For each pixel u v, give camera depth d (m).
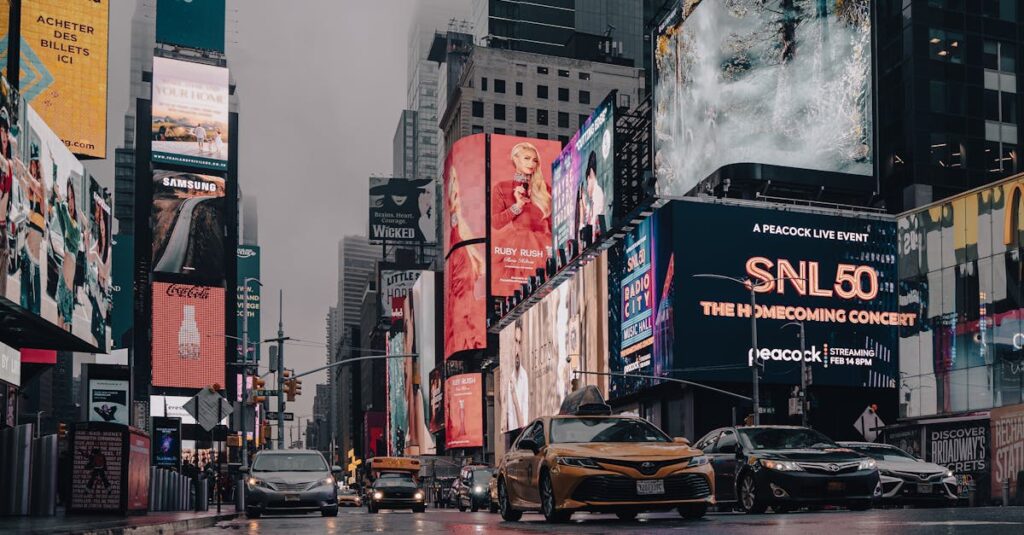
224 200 154.75
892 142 81.75
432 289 147.75
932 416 63.38
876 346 67.38
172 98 153.25
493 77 146.62
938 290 63.72
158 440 49.03
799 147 70.50
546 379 89.00
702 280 66.06
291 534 15.86
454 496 59.12
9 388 45.94
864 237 67.94
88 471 20.52
